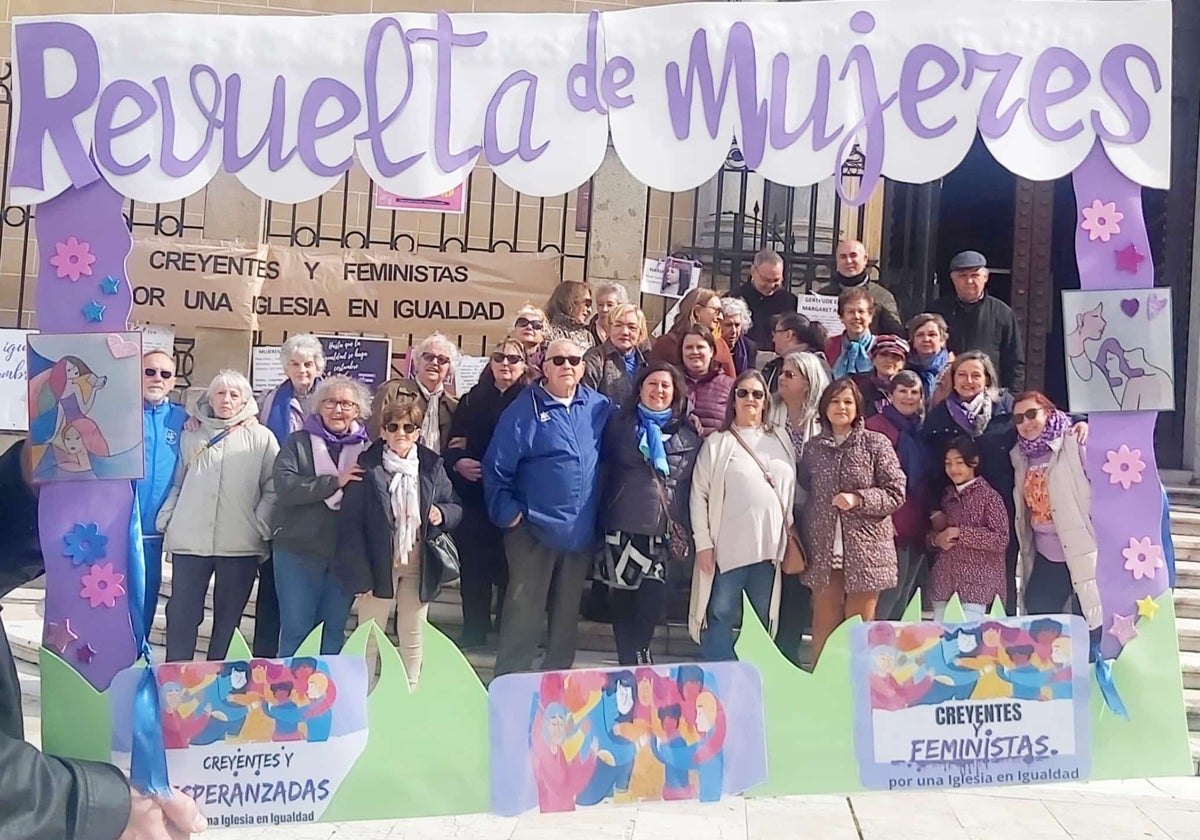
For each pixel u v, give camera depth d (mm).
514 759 3494
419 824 4051
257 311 8266
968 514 5211
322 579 5148
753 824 4113
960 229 9469
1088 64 3627
